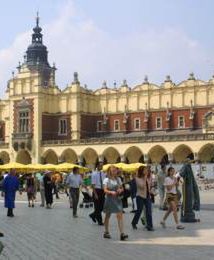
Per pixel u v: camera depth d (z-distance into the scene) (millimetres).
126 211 35562
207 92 101312
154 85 107750
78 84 113312
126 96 111125
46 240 20078
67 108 114312
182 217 27297
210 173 82938
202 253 16469
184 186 27297
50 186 39438
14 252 17031
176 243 18938
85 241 19719
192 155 98125
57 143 110062
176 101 104875
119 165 66812
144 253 16547
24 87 115875
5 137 121125
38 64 139500
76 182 30953
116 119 112125
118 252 16828
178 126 103875
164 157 101250
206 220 28156
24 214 33562
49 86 116500
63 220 29031
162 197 35906
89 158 109250
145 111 107812
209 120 96000
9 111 117938
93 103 115688
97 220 26250
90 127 115000
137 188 23609
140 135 107375
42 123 113562
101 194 26188
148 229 23234
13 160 115938
